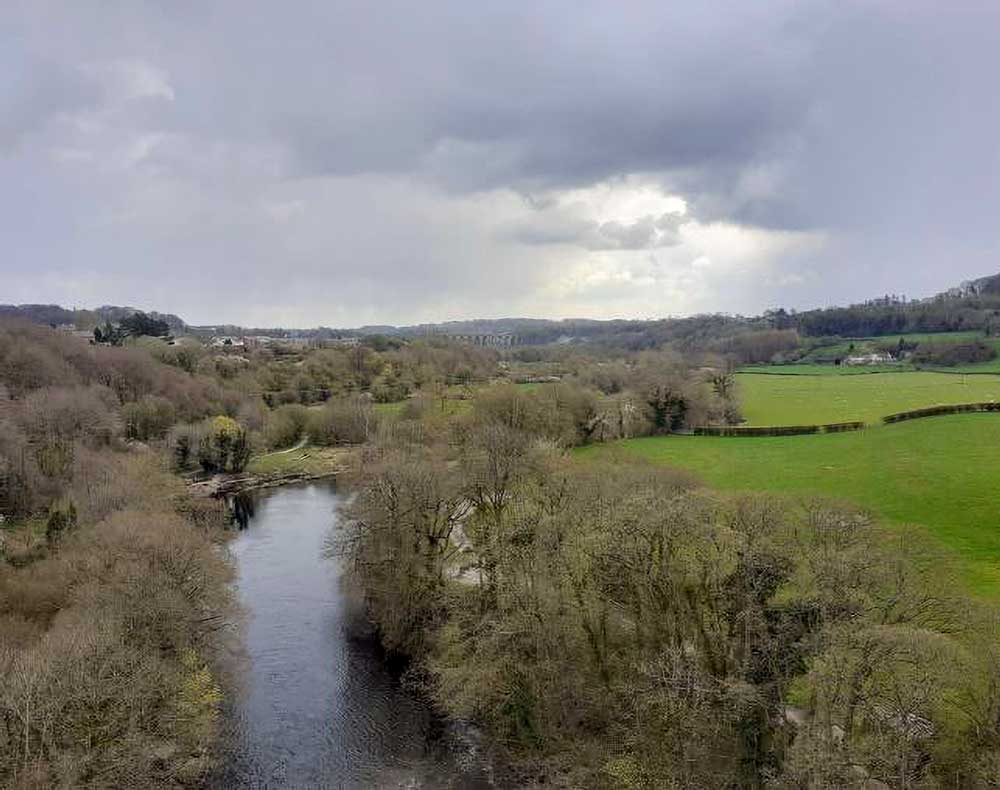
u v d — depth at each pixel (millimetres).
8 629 49000
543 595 43219
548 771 41469
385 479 61062
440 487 60156
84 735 35812
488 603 51469
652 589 40312
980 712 31312
